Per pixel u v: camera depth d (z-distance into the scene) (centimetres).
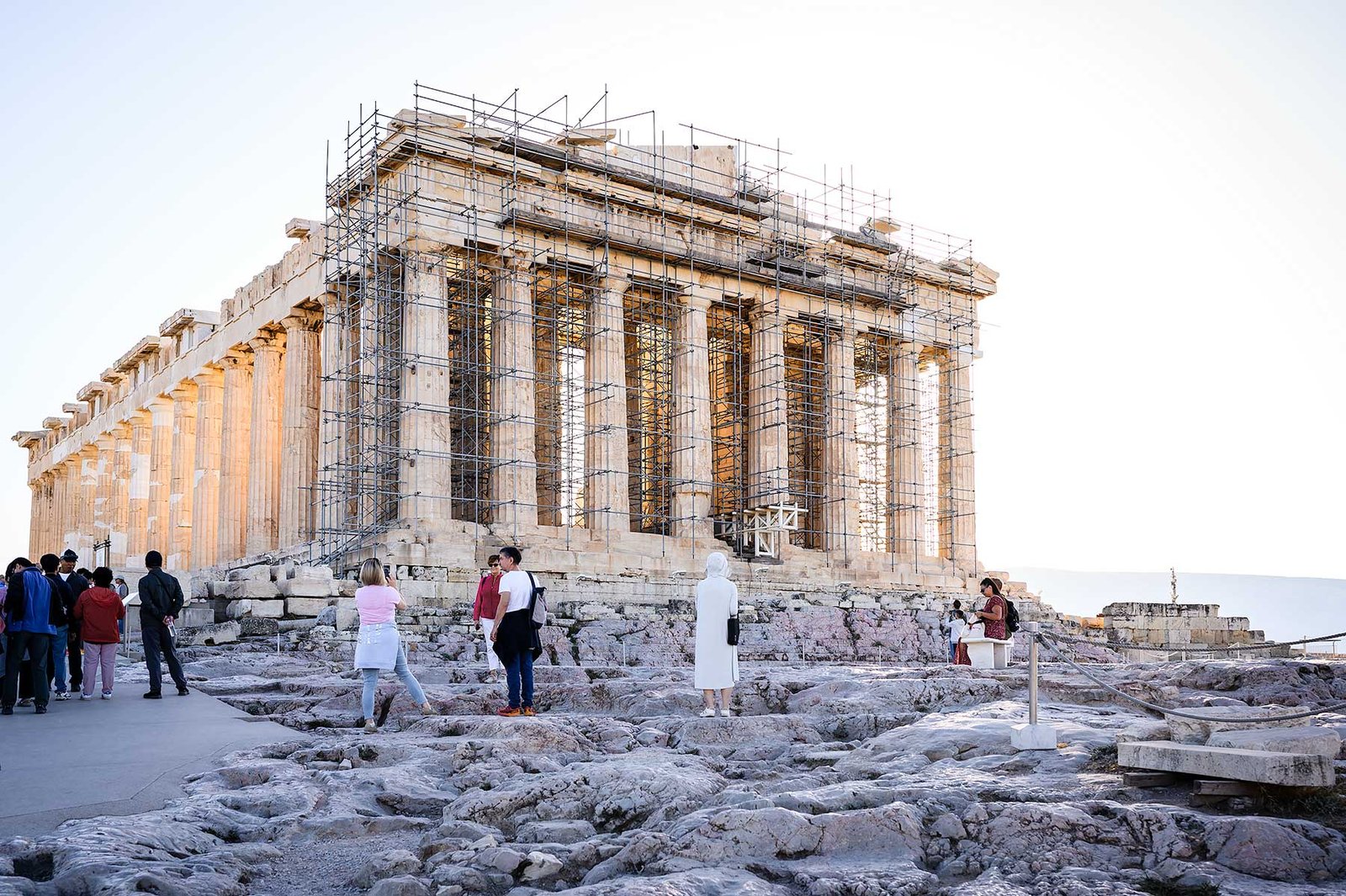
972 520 5731
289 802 1198
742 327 5372
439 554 3991
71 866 895
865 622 4269
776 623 4100
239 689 2134
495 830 1093
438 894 905
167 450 6191
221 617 3494
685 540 4747
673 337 4959
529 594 1786
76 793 1223
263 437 5150
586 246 4684
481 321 4872
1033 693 1321
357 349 4619
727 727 1616
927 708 1856
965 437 5800
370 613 1770
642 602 4175
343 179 4438
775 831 962
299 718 1819
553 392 5138
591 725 1639
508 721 1602
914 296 5709
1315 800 1005
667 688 1986
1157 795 1069
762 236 5184
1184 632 5197
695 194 4884
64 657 2011
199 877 909
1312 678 1897
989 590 2573
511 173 4447
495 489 4434
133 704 1938
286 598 3409
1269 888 834
